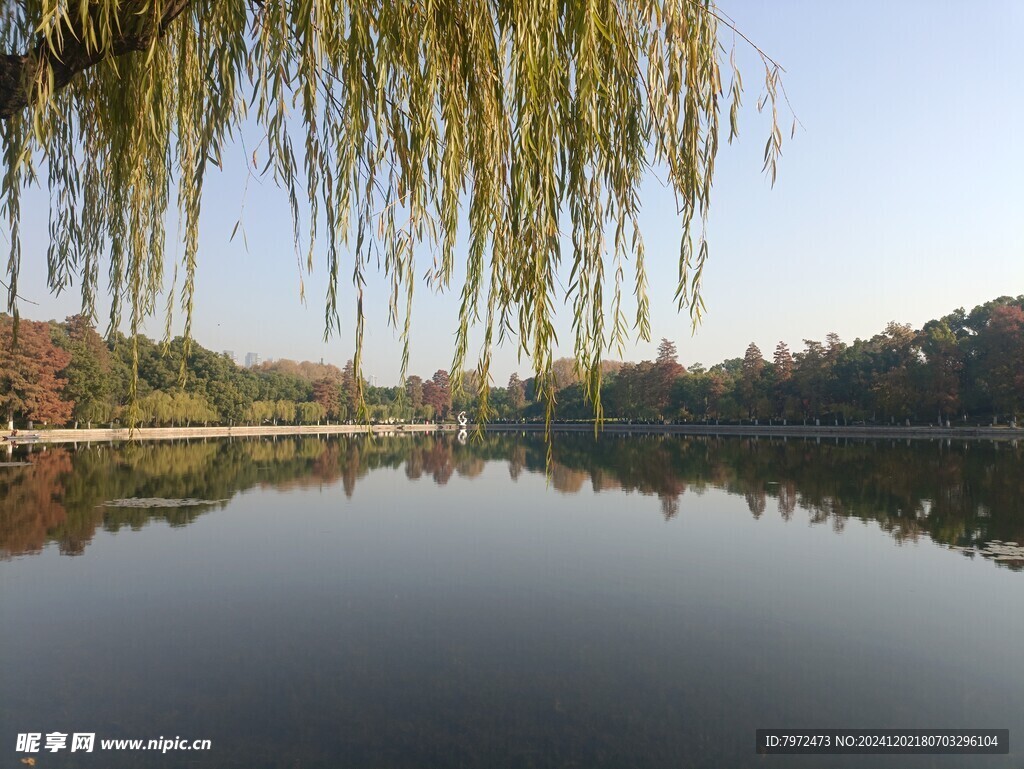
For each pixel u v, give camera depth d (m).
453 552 11.74
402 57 2.16
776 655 7.16
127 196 2.73
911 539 12.77
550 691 6.33
